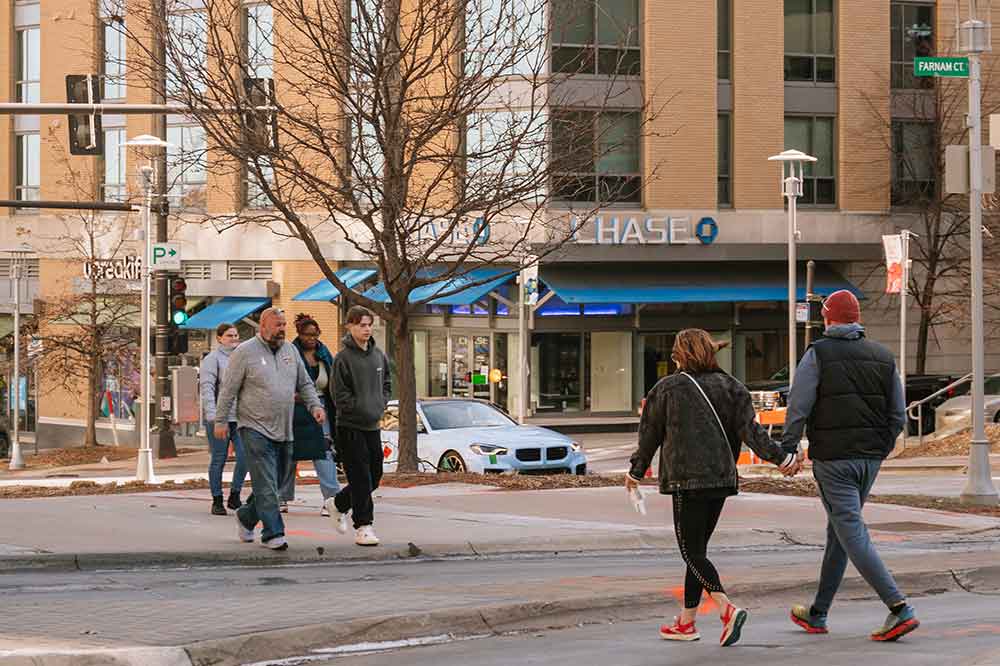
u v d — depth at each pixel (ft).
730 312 205.87
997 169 206.80
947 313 207.31
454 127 131.44
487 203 109.60
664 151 198.18
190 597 53.67
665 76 197.57
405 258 107.04
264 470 64.69
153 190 161.38
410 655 45.19
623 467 156.56
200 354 221.66
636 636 48.60
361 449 66.44
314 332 76.48
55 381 223.51
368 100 111.14
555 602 51.44
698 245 198.90
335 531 71.92
